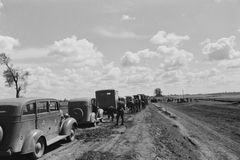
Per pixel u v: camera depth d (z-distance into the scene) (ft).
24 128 19.92
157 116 66.95
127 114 77.87
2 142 18.69
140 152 23.36
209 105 122.52
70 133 29.07
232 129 38.99
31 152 20.02
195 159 21.38
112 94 71.82
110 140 30.19
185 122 50.72
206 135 33.94
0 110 19.42
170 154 23.12
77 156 21.93
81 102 42.98
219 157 22.04
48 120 24.47
